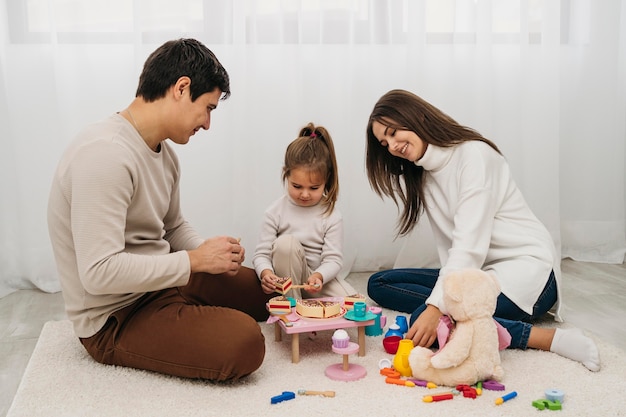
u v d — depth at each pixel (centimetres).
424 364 127
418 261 221
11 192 204
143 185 132
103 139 125
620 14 231
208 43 207
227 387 127
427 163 163
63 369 136
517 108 226
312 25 213
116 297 133
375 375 133
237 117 210
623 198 238
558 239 229
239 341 125
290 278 158
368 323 142
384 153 171
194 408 117
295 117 214
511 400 120
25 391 125
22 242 204
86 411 117
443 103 222
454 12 218
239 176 212
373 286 181
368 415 114
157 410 117
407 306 177
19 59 197
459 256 148
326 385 128
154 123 133
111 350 136
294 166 167
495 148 168
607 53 232
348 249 221
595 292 195
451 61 219
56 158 202
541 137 226
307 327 138
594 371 133
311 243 176
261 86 212
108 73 204
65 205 128
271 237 177
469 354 125
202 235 214
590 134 237
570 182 240
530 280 154
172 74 130
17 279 208
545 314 172
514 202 167
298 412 115
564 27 232
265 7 210
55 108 200
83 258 122
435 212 170
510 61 225
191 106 133
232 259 134
